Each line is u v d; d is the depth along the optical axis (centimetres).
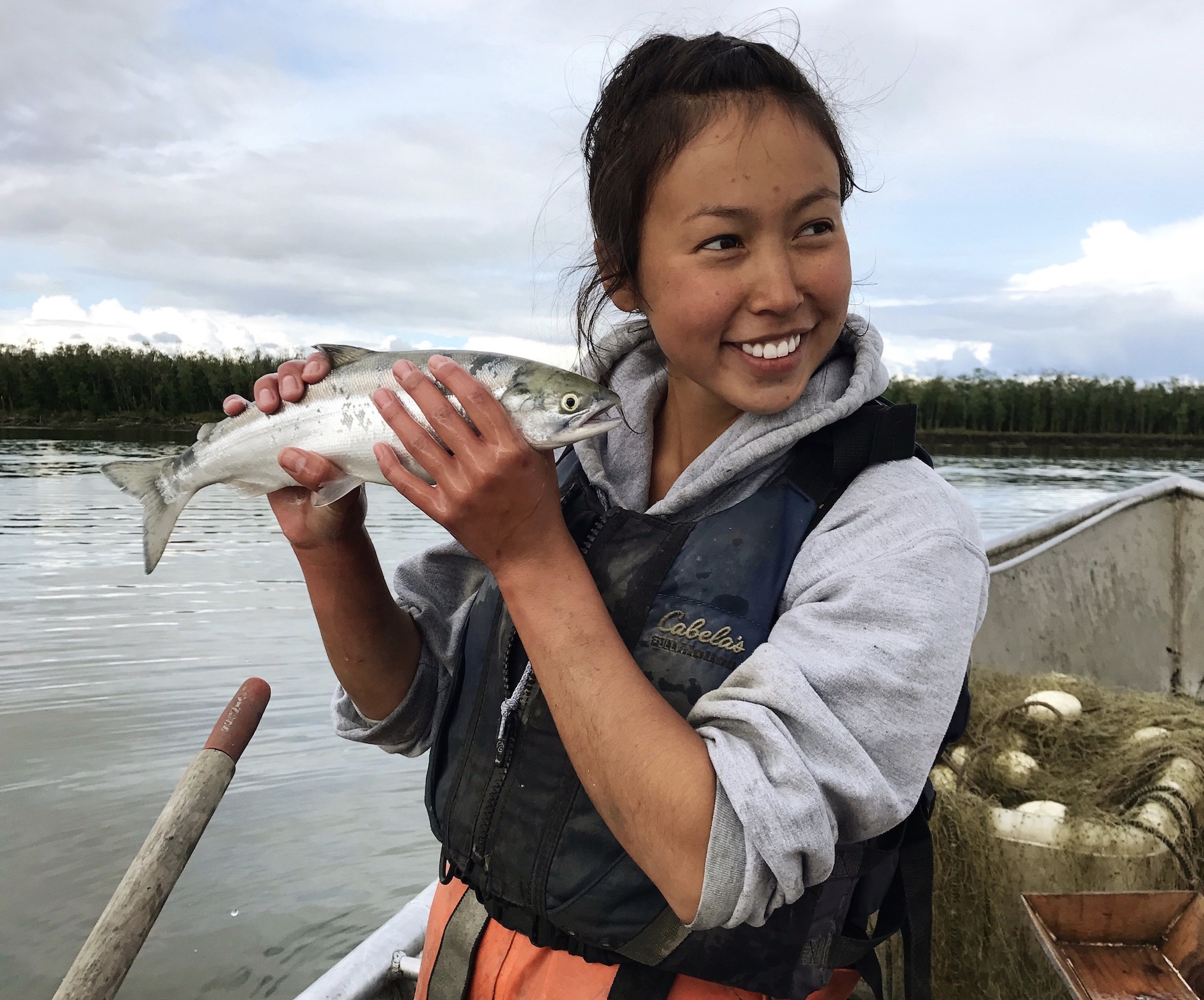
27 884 390
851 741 104
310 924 373
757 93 118
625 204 128
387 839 442
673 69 123
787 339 122
